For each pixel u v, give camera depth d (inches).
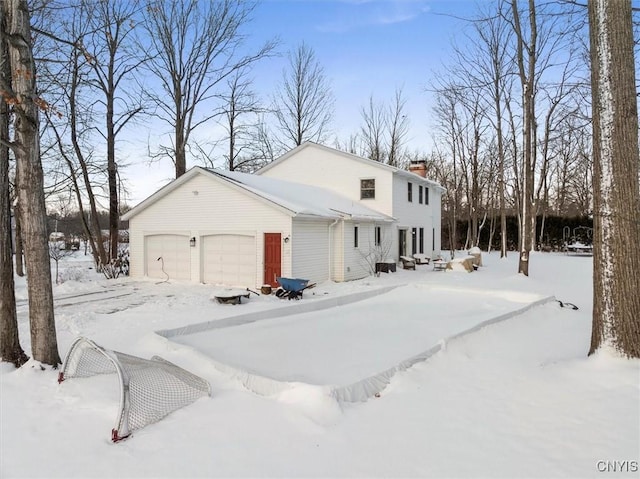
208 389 187.0
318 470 132.0
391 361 231.6
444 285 518.6
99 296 526.9
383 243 798.5
